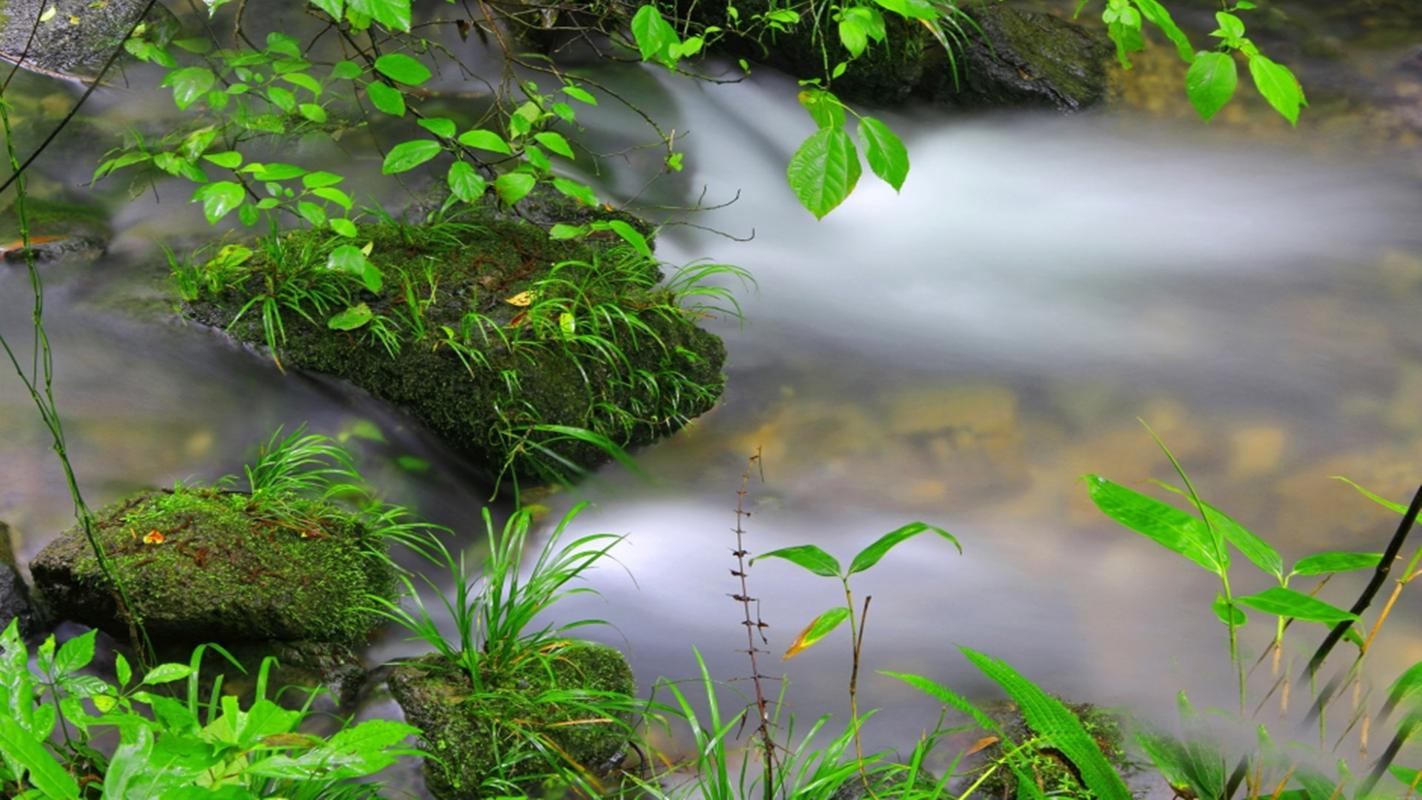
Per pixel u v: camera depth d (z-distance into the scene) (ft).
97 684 7.32
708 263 18.70
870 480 14.65
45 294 15.90
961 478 14.70
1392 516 14.05
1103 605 12.69
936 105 23.70
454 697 10.75
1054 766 9.83
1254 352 17.24
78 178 18.22
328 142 19.17
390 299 15.39
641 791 10.33
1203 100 7.18
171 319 15.51
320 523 12.51
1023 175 22.02
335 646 11.48
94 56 20.66
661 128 21.67
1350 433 15.51
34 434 13.70
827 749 10.32
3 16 21.06
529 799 10.14
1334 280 18.98
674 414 15.31
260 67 20.48
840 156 7.27
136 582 11.21
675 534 13.80
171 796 5.08
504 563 11.60
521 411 14.33
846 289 18.70
